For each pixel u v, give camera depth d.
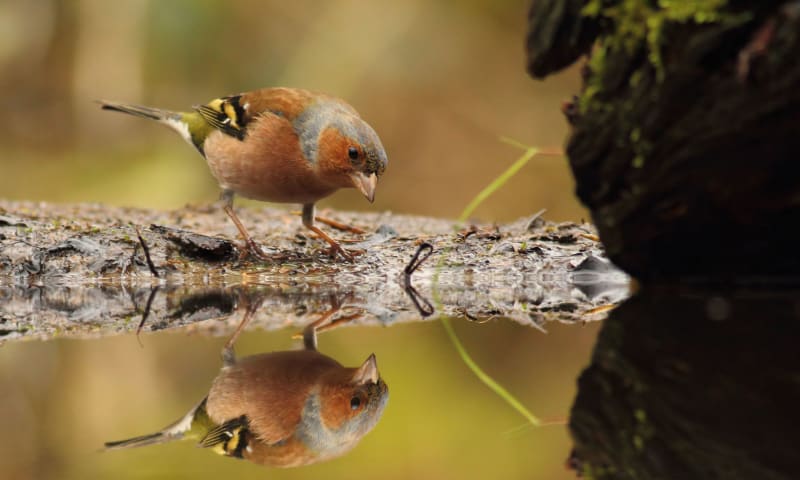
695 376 5.57
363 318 7.71
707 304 7.55
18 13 20.86
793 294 7.64
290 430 5.32
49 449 5.36
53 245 9.72
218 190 19.12
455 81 20.45
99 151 20.03
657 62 6.06
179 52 20.11
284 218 12.07
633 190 6.91
